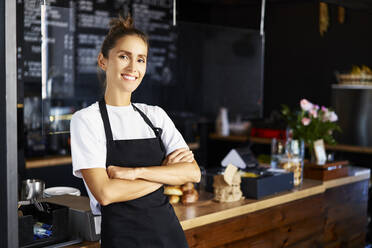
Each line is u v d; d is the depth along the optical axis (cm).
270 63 688
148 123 175
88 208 193
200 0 573
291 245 283
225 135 629
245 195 262
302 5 643
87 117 163
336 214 327
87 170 158
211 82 439
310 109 321
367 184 362
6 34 141
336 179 323
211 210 234
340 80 591
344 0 367
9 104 144
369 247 407
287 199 273
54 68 321
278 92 681
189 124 567
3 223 148
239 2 514
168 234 169
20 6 291
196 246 225
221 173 276
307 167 320
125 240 163
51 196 222
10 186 146
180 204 246
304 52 648
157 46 386
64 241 183
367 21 575
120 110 170
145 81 346
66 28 325
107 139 163
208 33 428
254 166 298
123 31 166
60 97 328
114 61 165
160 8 374
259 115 447
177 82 418
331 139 334
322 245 311
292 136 314
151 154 171
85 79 342
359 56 588
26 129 425
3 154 146
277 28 675
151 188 164
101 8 342
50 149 443
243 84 447
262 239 262
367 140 542
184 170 171
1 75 143
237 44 445
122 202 164
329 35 617
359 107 546
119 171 159
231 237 243
